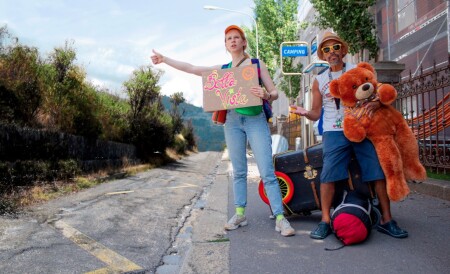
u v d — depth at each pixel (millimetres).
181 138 27969
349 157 3385
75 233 4012
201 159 21859
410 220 3799
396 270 2510
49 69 9469
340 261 2721
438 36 8188
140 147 15078
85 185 7859
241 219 3848
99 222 4562
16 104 7508
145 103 15672
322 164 3791
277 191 3643
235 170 3859
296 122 18609
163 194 7145
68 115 9086
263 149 3627
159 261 3223
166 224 4668
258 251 3045
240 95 3594
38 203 5727
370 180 3234
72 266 3021
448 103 5949
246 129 3699
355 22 8406
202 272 2658
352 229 3006
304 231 3576
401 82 6215
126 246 3619
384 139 3186
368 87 3158
